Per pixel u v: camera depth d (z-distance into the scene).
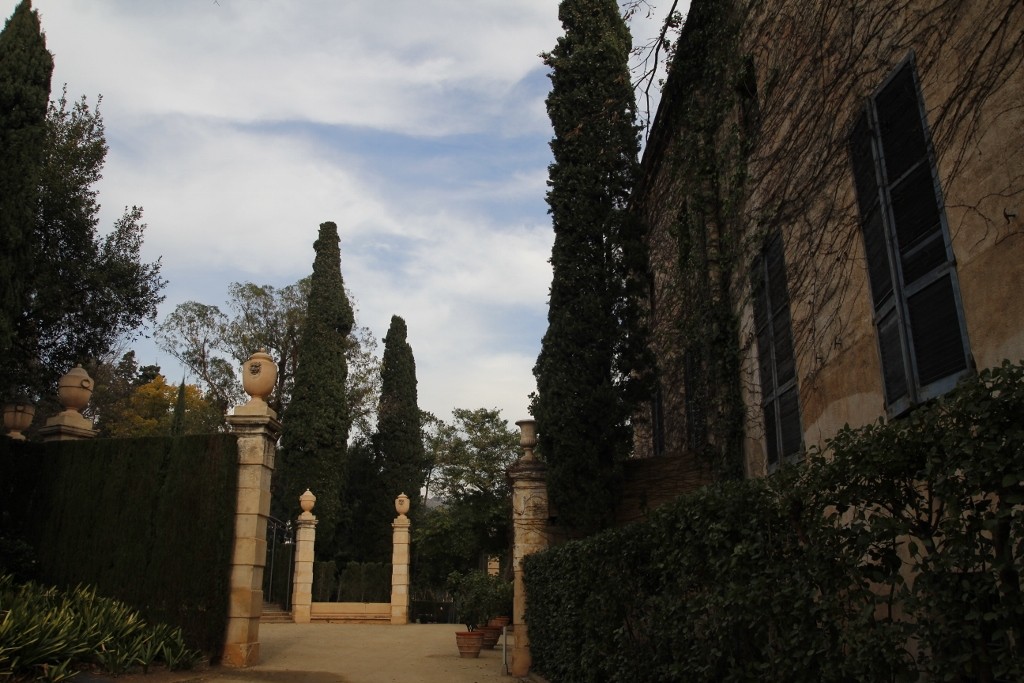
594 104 12.21
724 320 9.46
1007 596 2.62
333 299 35.62
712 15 9.54
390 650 15.08
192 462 11.91
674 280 12.24
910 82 5.15
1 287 11.71
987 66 4.36
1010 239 4.09
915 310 4.93
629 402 11.43
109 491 11.93
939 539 3.31
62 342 16.69
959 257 4.50
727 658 4.46
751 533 4.18
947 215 4.64
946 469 2.90
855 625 3.31
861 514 3.48
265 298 40.91
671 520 5.27
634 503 10.89
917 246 4.93
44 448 12.48
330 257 36.25
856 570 3.39
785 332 7.61
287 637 16.83
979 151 4.38
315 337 34.81
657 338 13.64
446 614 32.22
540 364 11.80
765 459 8.23
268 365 12.60
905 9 5.29
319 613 24.47
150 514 11.70
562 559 8.88
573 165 12.05
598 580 7.15
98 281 16.53
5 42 12.38
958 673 2.84
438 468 33.12
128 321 17.97
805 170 7.05
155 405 45.66
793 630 3.72
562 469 10.87
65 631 8.97
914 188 5.01
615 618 6.58
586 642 7.48
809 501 3.72
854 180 5.99
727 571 4.41
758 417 8.59
